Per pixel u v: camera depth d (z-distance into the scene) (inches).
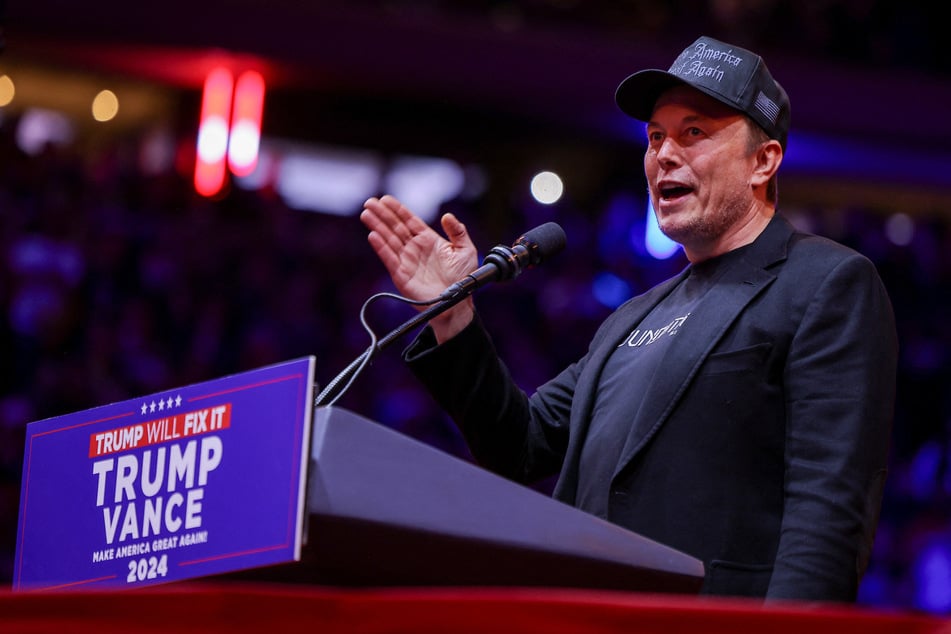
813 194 1000.9
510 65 828.0
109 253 668.7
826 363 154.3
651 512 153.9
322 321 692.7
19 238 653.3
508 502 117.3
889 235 946.7
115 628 88.1
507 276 166.9
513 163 932.0
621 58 828.6
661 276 828.0
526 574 118.3
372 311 706.8
